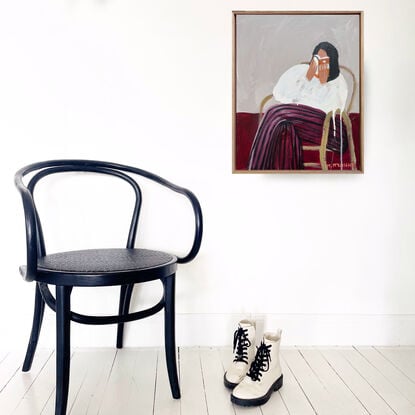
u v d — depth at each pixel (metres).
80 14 1.44
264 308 1.50
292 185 1.49
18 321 1.45
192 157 1.48
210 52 1.46
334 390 1.16
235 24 1.37
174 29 1.46
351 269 1.50
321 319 1.50
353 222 1.50
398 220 1.50
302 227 1.50
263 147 1.37
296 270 1.50
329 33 1.36
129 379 1.23
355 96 1.36
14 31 1.43
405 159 1.49
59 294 0.93
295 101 1.37
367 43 1.47
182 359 1.38
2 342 1.45
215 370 1.29
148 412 1.04
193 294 1.50
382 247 1.50
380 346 1.50
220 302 1.50
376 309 1.51
